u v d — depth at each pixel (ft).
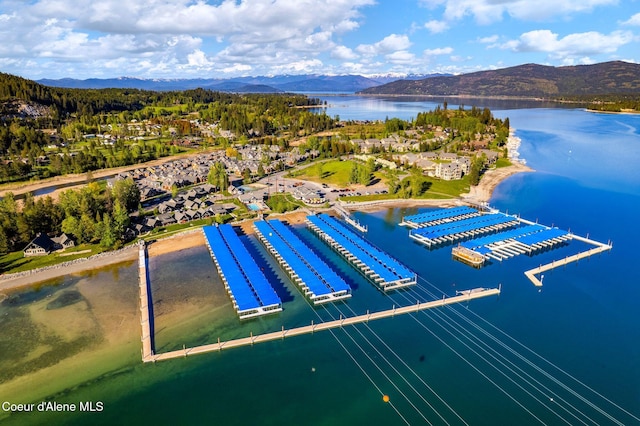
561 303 330.75
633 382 245.24
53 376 254.47
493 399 234.17
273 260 415.85
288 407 230.68
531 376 251.60
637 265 395.55
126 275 384.06
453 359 267.80
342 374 255.70
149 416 225.76
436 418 221.46
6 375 255.09
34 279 376.48
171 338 289.74
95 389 244.83
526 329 297.74
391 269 381.19
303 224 521.24
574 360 264.72
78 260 413.59
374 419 221.46
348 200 604.90
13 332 297.33
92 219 467.11
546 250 434.71
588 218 524.52
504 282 366.84
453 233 472.03
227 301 337.11
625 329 296.10
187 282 368.27
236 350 278.67
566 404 229.86
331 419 221.87
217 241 438.81
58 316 317.22
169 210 555.28
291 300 341.21
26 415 225.56
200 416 225.35
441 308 326.65
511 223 510.99
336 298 342.85
